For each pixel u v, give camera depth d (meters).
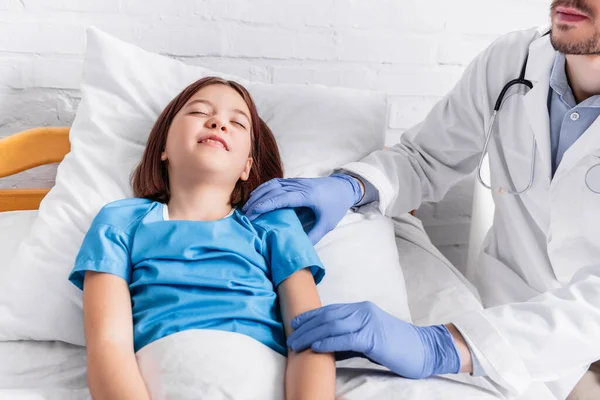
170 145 1.12
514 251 1.28
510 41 1.24
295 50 1.57
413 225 1.55
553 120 1.14
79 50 1.46
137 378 0.86
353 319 0.90
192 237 1.03
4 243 1.21
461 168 1.38
